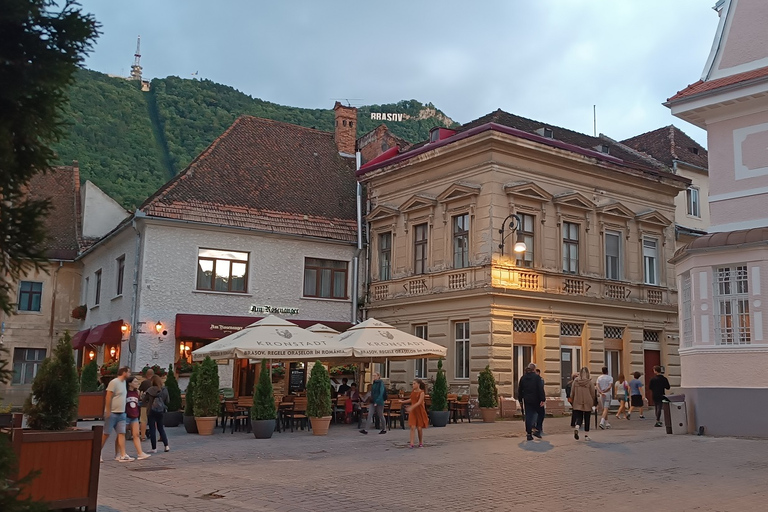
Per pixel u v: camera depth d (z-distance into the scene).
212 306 30.80
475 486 12.02
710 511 9.80
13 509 4.84
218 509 10.27
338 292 34.31
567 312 30.27
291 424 23.55
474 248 29.14
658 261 34.66
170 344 29.77
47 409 10.00
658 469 13.59
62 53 5.53
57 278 40.22
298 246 33.22
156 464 15.00
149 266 29.80
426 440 19.36
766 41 20.83
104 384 27.72
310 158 38.06
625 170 33.09
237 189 33.34
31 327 39.12
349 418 24.80
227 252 31.64
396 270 32.94
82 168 83.38
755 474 12.88
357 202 36.19
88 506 9.48
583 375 19.36
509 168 29.38
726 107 20.97
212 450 17.33
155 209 30.09
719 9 22.25
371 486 12.16
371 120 149.38
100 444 9.65
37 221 5.36
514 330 28.83
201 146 107.69
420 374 31.30
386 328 24.30
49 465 9.21
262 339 22.23
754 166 20.44
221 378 30.69
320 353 22.36
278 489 11.92
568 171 31.42
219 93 121.88
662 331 34.19
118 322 31.02
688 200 39.62
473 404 27.89
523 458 15.33
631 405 27.22
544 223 30.14
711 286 19.69
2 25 5.36
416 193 32.50
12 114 5.43
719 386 19.12
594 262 31.80
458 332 29.83
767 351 18.34
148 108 112.94
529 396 18.91
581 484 12.06
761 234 19.00
